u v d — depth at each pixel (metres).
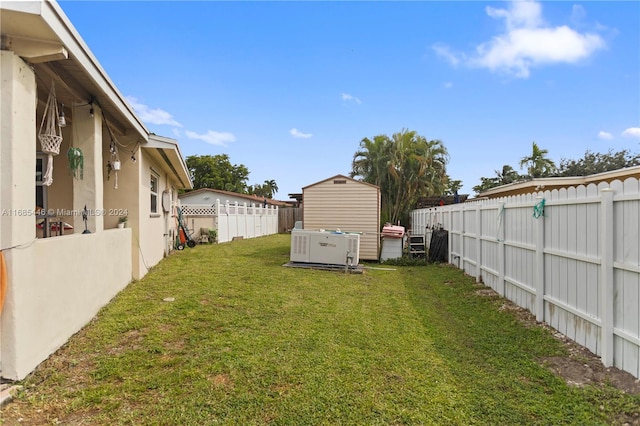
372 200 10.96
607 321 3.07
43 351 3.18
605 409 2.44
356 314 4.84
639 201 2.75
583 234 3.52
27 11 2.64
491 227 6.37
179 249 12.82
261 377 2.92
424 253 10.56
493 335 4.02
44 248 3.23
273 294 5.77
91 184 4.91
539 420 2.35
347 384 2.82
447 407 2.50
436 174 18.30
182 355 3.36
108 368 3.05
